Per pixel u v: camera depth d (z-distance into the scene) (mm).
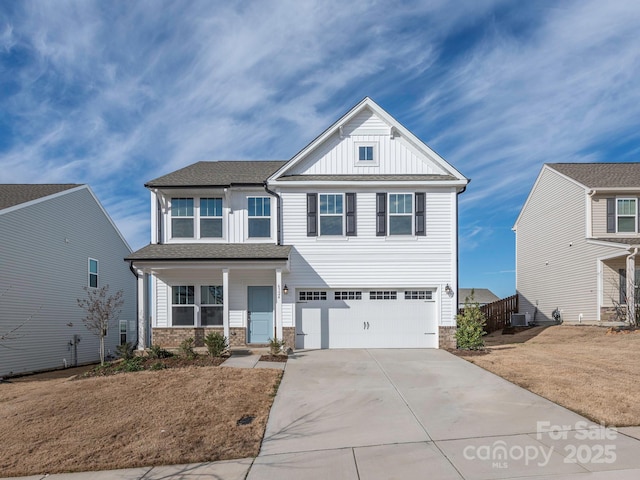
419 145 15711
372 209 15406
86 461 6203
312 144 15656
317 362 12430
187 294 15523
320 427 7340
